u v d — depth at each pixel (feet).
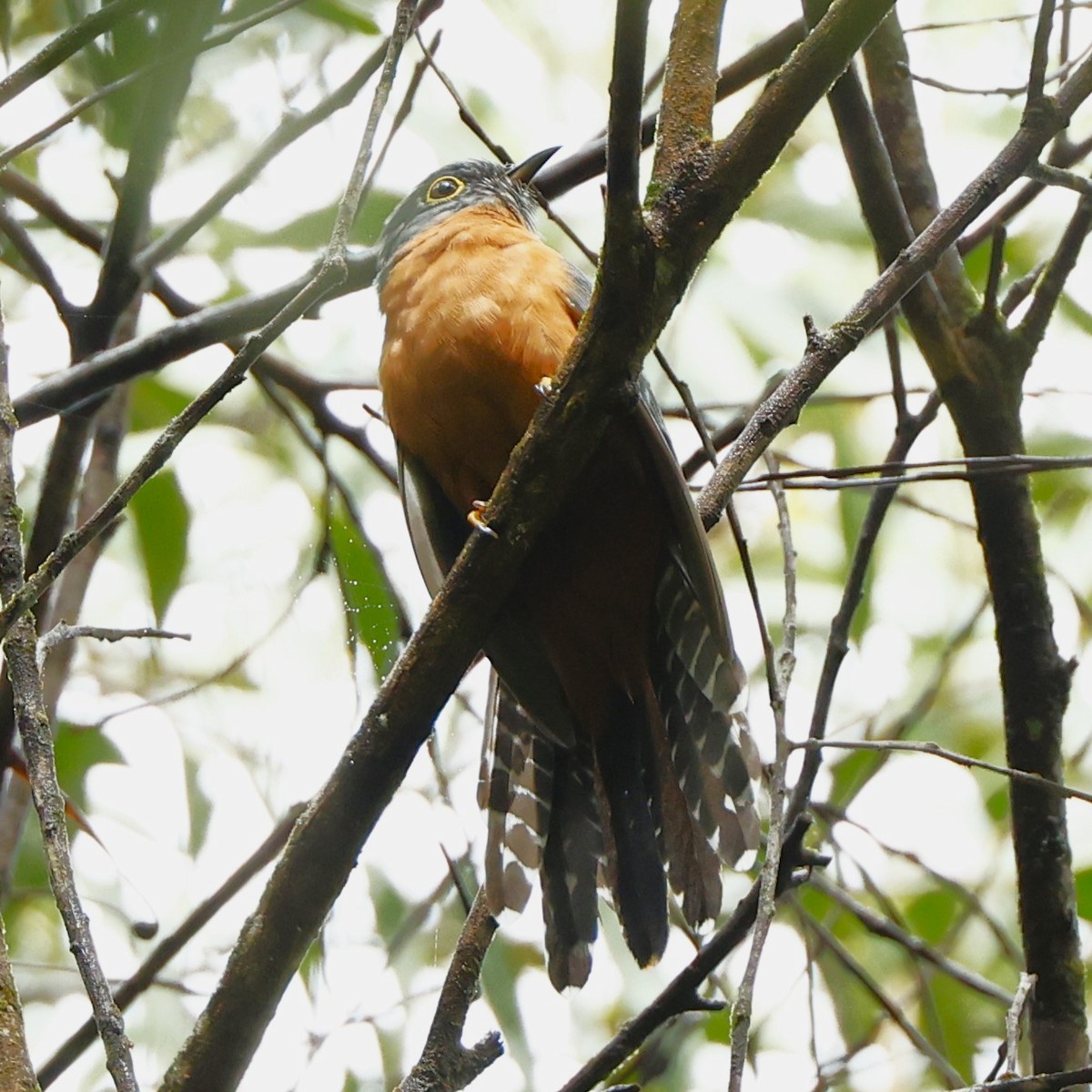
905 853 30.66
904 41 28.17
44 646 18.61
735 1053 16.57
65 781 33.65
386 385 27.20
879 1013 34.22
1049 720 26.18
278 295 30.01
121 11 21.79
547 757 26.86
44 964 31.40
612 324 18.38
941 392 26.55
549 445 19.07
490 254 27.50
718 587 23.43
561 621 26.05
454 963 21.47
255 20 26.07
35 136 22.41
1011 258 36.17
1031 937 25.54
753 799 24.56
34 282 35.29
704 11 20.02
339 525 34.58
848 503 37.06
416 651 19.60
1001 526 26.45
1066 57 28.66
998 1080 20.58
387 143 26.03
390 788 19.38
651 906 24.86
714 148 18.92
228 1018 18.75
